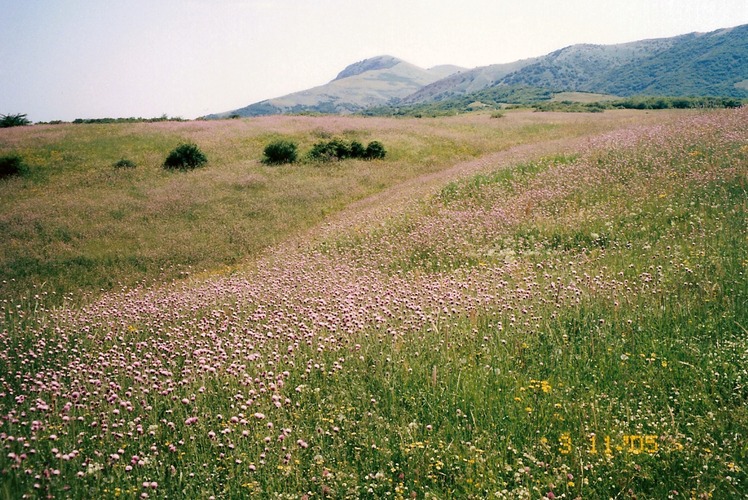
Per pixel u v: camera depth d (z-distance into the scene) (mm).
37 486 3859
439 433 4609
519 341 6320
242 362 6336
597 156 18875
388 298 8469
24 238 21078
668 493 3699
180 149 33000
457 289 8992
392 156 36688
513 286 8734
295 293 9773
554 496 3652
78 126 44031
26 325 9133
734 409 4453
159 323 8758
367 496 3988
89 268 18219
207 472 4234
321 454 4477
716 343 5547
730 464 3730
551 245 11781
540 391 5086
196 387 5684
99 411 5246
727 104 72438
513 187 17859
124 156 34375
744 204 10297
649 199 12703
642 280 7645
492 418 4770
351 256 14352
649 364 5371
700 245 8695
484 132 44844
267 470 4230
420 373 5707
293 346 6633
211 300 10016
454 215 15906
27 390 6176
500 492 3701
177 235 21375
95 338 8117
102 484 4152
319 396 5426
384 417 4965
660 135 19781
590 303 7125
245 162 34250
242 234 21281
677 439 4168
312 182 29828
